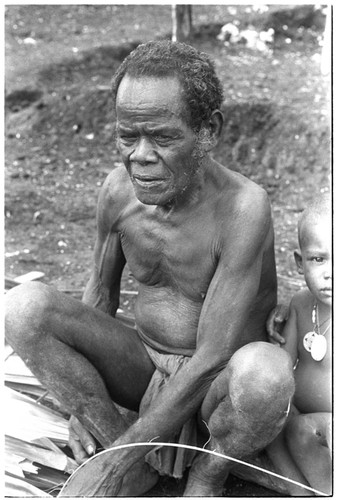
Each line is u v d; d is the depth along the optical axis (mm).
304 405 3410
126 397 3430
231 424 2984
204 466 3146
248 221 3043
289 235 6039
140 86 2803
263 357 2869
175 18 6824
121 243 3346
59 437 3443
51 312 3111
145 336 3387
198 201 3092
